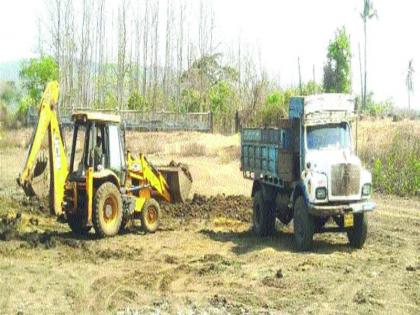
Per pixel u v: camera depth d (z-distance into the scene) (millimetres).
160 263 12828
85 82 55719
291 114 14594
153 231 16406
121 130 16094
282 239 15430
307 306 9891
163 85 56750
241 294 10539
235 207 19812
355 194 13508
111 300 10188
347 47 51375
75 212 15367
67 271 12047
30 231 15891
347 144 14102
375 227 17172
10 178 26891
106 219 15250
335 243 14719
